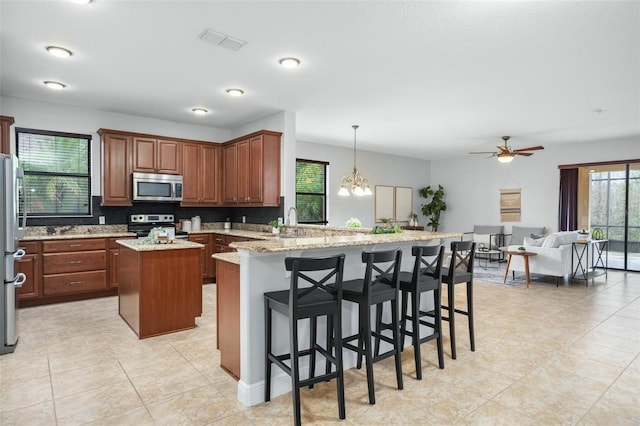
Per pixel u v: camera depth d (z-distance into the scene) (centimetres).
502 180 867
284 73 367
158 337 335
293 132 514
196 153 573
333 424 202
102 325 367
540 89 412
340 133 662
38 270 431
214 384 247
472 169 923
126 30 280
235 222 636
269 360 224
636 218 691
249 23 269
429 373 265
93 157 507
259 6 246
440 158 972
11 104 448
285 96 442
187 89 417
